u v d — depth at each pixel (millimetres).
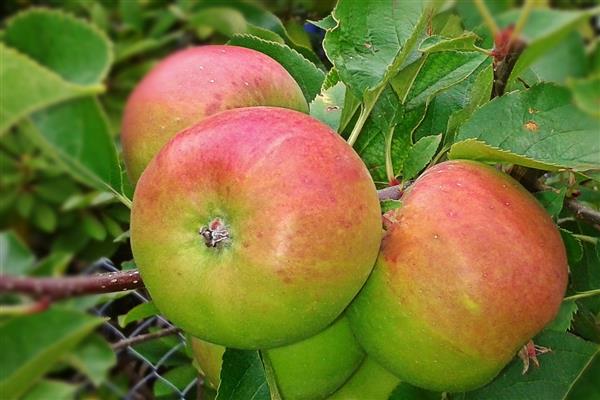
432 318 440
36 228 594
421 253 442
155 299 438
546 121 459
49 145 424
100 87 372
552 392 493
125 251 630
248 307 422
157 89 470
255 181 420
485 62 516
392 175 495
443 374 453
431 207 446
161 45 510
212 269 423
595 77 357
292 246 416
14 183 588
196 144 431
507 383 496
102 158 443
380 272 449
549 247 447
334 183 424
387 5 490
